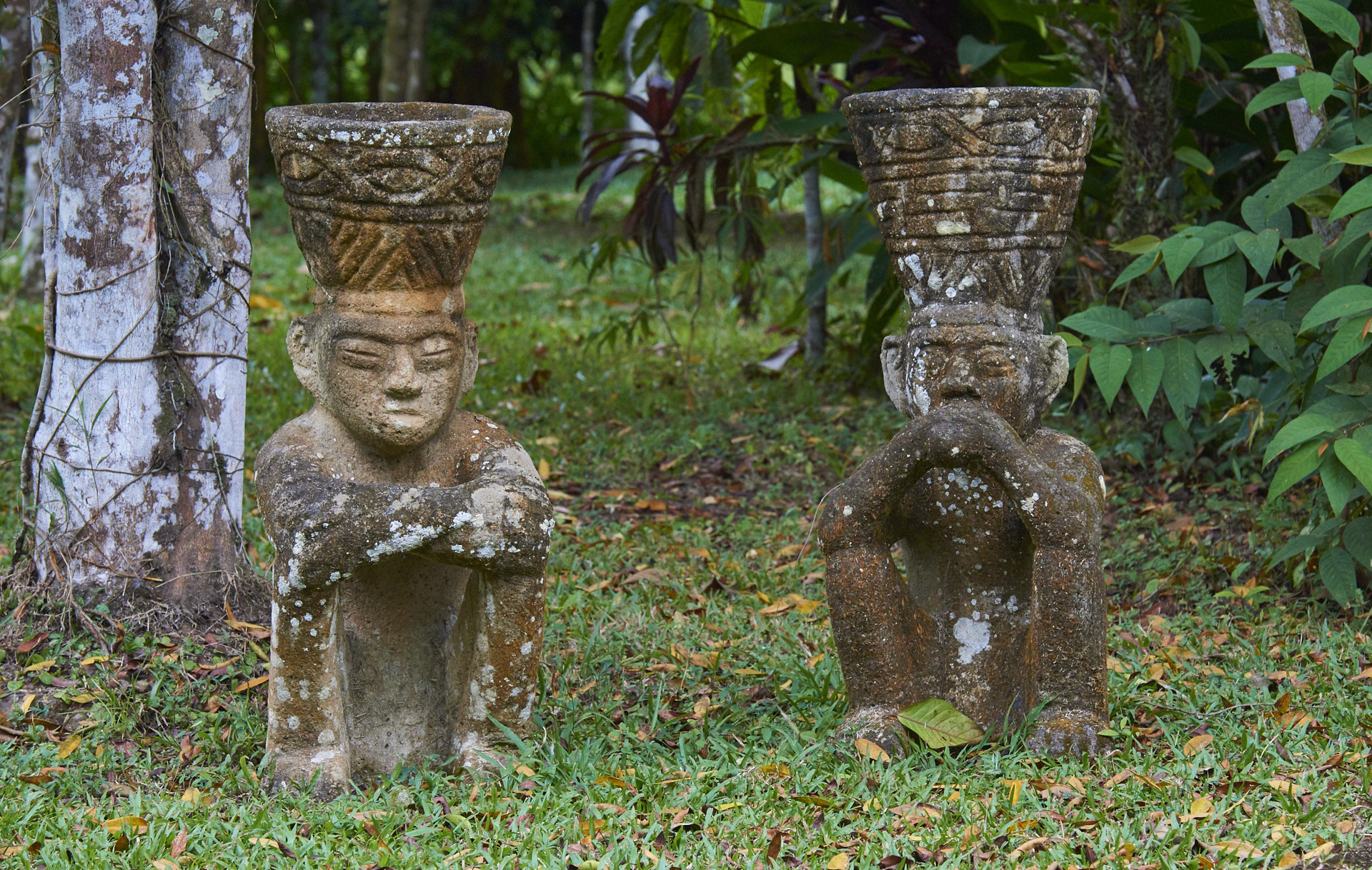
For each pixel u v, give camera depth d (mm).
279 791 3408
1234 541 5281
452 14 22406
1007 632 3734
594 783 3424
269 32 4801
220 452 4566
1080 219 6504
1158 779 3338
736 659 4473
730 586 5219
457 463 3605
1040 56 6406
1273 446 3975
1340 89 4254
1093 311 4496
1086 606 3508
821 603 4922
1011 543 3697
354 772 3586
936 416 3525
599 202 18688
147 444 4438
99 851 3074
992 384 3596
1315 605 4695
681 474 6641
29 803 3369
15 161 14508
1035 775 3395
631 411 7504
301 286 11586
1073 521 3494
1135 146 5816
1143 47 5691
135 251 4348
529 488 3453
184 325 4477
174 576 4504
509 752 3549
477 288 11977
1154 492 5949
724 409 7477
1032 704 3604
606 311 10477
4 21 6547
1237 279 4191
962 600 3748
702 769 3523
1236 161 6164
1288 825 3055
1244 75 5996
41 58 4543
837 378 7977
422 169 3299
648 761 3637
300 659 3371
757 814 3256
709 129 8273
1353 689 3951
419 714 3666
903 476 3553
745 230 7211
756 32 6863
